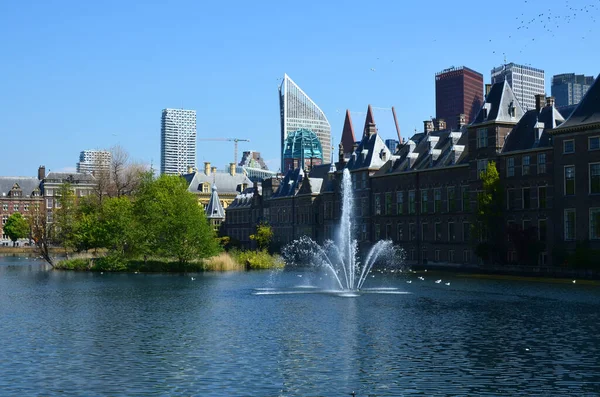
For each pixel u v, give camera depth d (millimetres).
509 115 90938
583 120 77375
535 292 61375
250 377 28594
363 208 119062
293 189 147500
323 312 48438
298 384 27484
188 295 61188
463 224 96625
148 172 107562
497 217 87750
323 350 34000
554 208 80812
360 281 72875
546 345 35000
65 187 127750
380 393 26219
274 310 49781
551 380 27922
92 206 116188
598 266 72250
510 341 36156
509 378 28250
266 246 148625
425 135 116625
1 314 47875
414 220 106625
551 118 85750
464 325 41750
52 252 165875
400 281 76875
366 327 41188
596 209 76000
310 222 139125
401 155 113625
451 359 31797
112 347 35000
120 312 48875
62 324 42938
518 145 87688
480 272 86875
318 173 149625
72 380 28188
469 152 94062
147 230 96625
